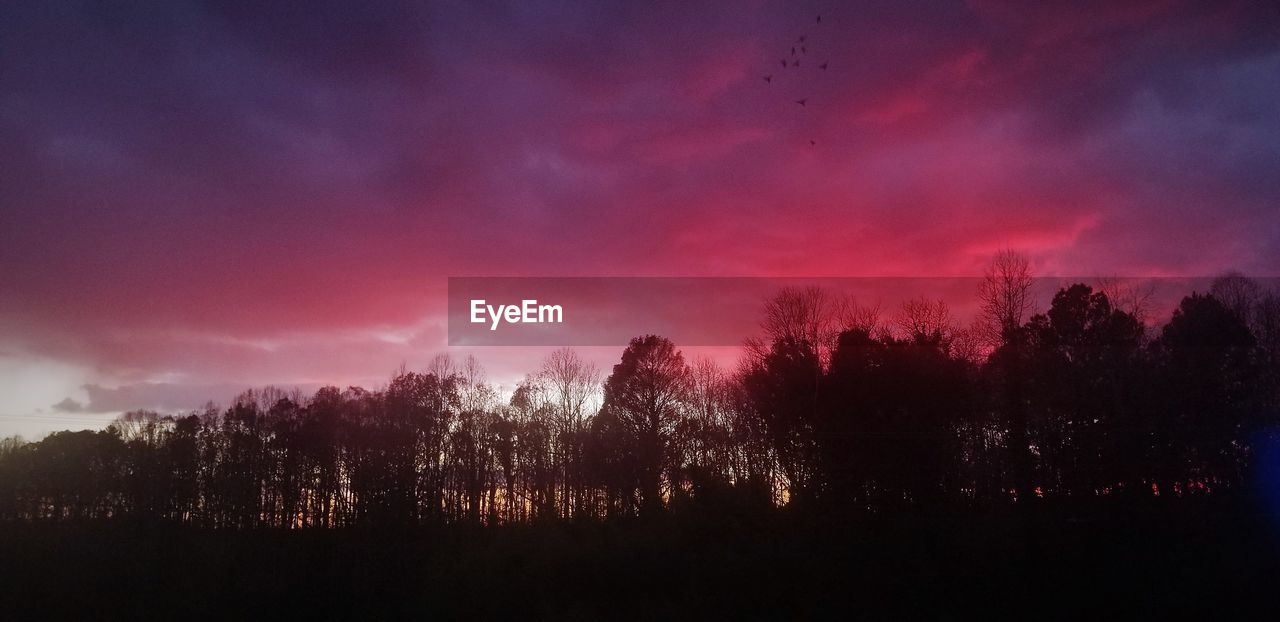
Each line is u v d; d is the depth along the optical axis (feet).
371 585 131.75
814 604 110.42
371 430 209.15
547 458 216.13
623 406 217.15
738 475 160.56
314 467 210.38
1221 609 102.53
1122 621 101.45
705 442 205.67
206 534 166.50
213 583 132.87
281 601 126.21
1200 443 145.38
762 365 164.25
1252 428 145.79
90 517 190.39
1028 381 155.63
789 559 120.67
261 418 218.59
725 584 115.65
